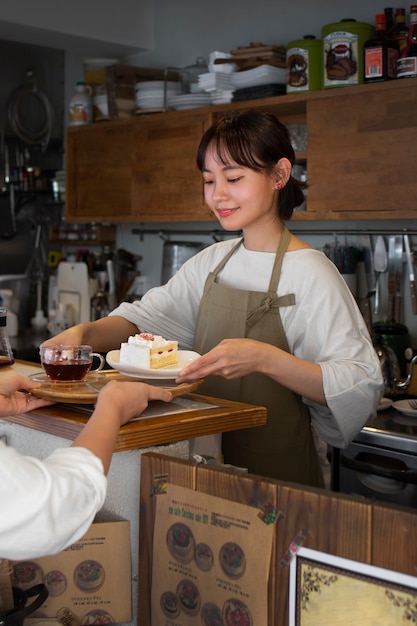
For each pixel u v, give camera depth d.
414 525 0.90
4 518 0.84
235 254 1.88
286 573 1.02
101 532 1.23
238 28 3.83
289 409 1.76
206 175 1.75
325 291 1.69
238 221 1.74
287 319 1.74
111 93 3.84
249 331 1.76
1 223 4.55
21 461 0.86
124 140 3.84
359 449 2.50
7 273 4.57
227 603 1.09
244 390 1.76
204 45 4.01
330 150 2.96
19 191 4.50
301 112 3.33
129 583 1.25
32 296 4.61
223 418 1.34
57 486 0.86
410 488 2.40
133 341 1.50
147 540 1.19
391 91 2.78
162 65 4.23
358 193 2.89
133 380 1.52
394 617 0.92
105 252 4.38
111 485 1.26
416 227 3.16
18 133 4.49
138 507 1.25
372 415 1.66
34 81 4.52
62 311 4.19
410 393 2.87
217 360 1.45
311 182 3.03
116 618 1.24
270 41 3.70
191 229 4.07
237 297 1.77
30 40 4.11
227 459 1.78
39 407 1.38
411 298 3.12
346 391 1.56
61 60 4.63
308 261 1.74
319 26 3.50
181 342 2.08
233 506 1.08
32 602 1.20
